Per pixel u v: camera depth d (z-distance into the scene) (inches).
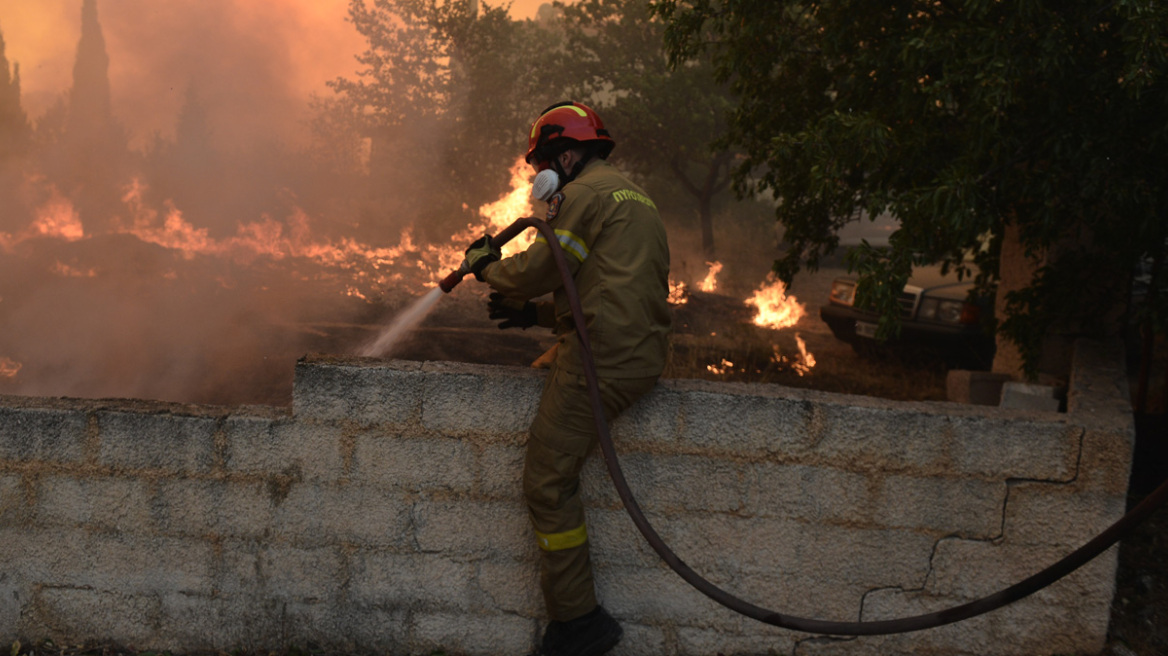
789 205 264.7
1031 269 246.8
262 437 128.6
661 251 115.3
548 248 111.0
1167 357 338.3
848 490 126.1
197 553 131.6
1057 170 180.9
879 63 198.2
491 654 133.6
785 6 229.9
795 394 126.9
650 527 108.5
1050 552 124.7
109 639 134.1
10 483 130.3
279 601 132.9
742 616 131.1
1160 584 148.6
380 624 133.3
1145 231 181.0
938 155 203.9
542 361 130.6
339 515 130.5
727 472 127.2
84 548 131.8
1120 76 176.4
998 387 251.8
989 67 168.1
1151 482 200.7
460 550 131.0
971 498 124.8
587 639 124.8
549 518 120.3
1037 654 128.5
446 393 126.8
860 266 186.7
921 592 127.5
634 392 114.2
